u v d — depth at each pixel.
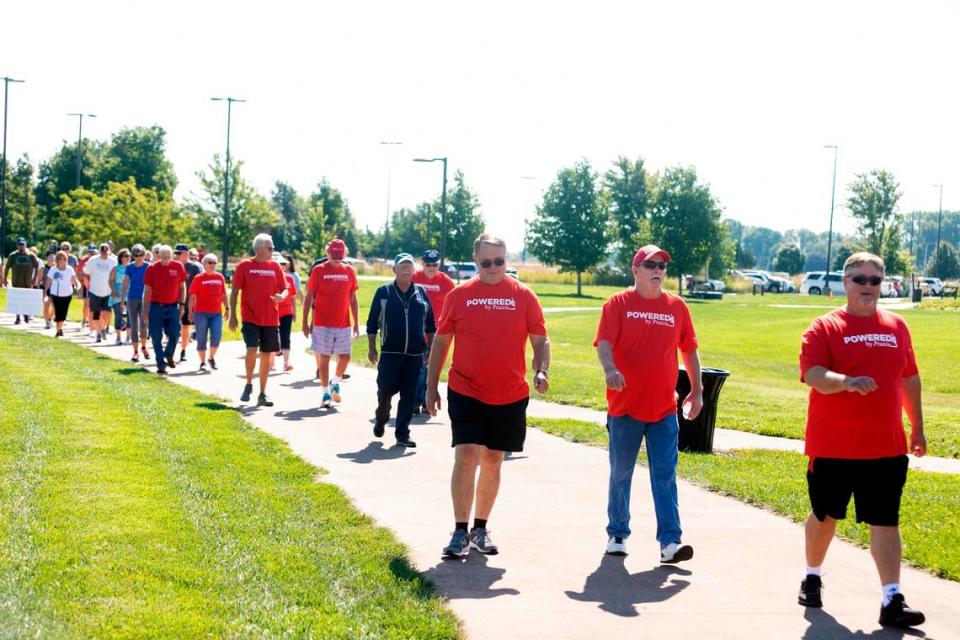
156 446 8.92
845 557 6.47
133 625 4.55
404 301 10.25
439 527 7.00
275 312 12.45
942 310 50.19
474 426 6.32
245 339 12.40
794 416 13.70
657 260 6.23
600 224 71.94
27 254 23.75
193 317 16.33
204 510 6.84
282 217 112.31
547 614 5.25
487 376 6.30
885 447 5.25
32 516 6.24
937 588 5.87
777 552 6.58
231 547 6.00
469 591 5.61
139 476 7.66
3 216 54.25
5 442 8.46
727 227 71.31
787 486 8.44
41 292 23.23
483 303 6.34
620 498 6.43
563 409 13.71
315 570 5.69
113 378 13.78
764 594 5.70
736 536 6.97
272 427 10.96
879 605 5.54
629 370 6.29
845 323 5.38
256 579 5.43
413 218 118.25
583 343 27.77
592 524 7.26
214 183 56.34
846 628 5.15
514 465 9.48
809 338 5.37
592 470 9.28
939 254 132.50
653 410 6.32
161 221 56.50
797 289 90.50
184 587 5.20
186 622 4.64
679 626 5.12
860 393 5.13
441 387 15.17
